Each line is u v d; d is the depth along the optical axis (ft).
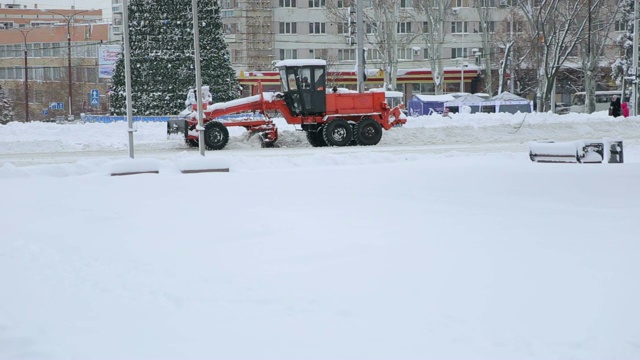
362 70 118.52
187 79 177.99
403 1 293.84
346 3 234.99
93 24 330.75
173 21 177.47
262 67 292.81
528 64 254.06
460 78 281.54
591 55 215.10
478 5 211.82
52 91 289.12
